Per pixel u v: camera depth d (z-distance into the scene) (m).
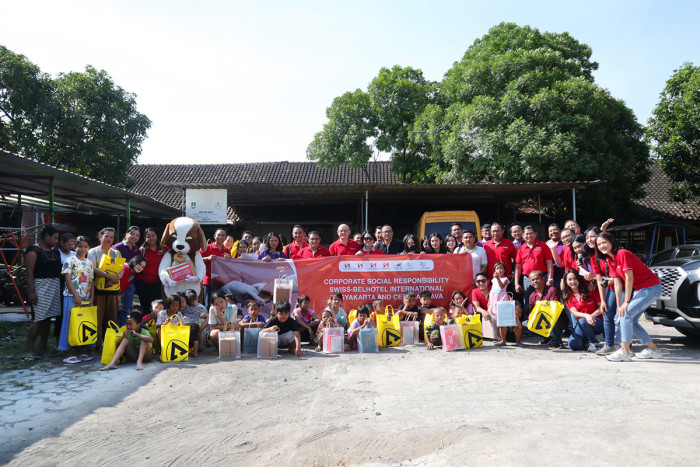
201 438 3.72
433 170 19.59
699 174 18.48
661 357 6.43
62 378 5.62
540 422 3.86
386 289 8.45
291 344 7.03
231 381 5.44
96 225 21.03
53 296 6.73
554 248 8.03
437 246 9.03
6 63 16.77
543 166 15.20
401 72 21.78
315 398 4.73
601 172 15.55
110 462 3.31
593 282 7.12
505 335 7.63
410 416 4.10
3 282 12.15
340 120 21.30
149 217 20.58
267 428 3.92
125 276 7.33
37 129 17.70
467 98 18.19
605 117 16.19
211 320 7.30
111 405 4.59
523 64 17.05
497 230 8.38
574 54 19.38
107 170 18.94
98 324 6.94
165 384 5.34
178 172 25.66
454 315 7.77
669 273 7.34
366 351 7.12
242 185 13.23
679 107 18.31
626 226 17.61
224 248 9.04
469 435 3.63
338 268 8.49
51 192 10.12
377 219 19.55
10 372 5.90
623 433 3.57
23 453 3.46
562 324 7.40
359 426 3.90
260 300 8.40
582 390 4.77
